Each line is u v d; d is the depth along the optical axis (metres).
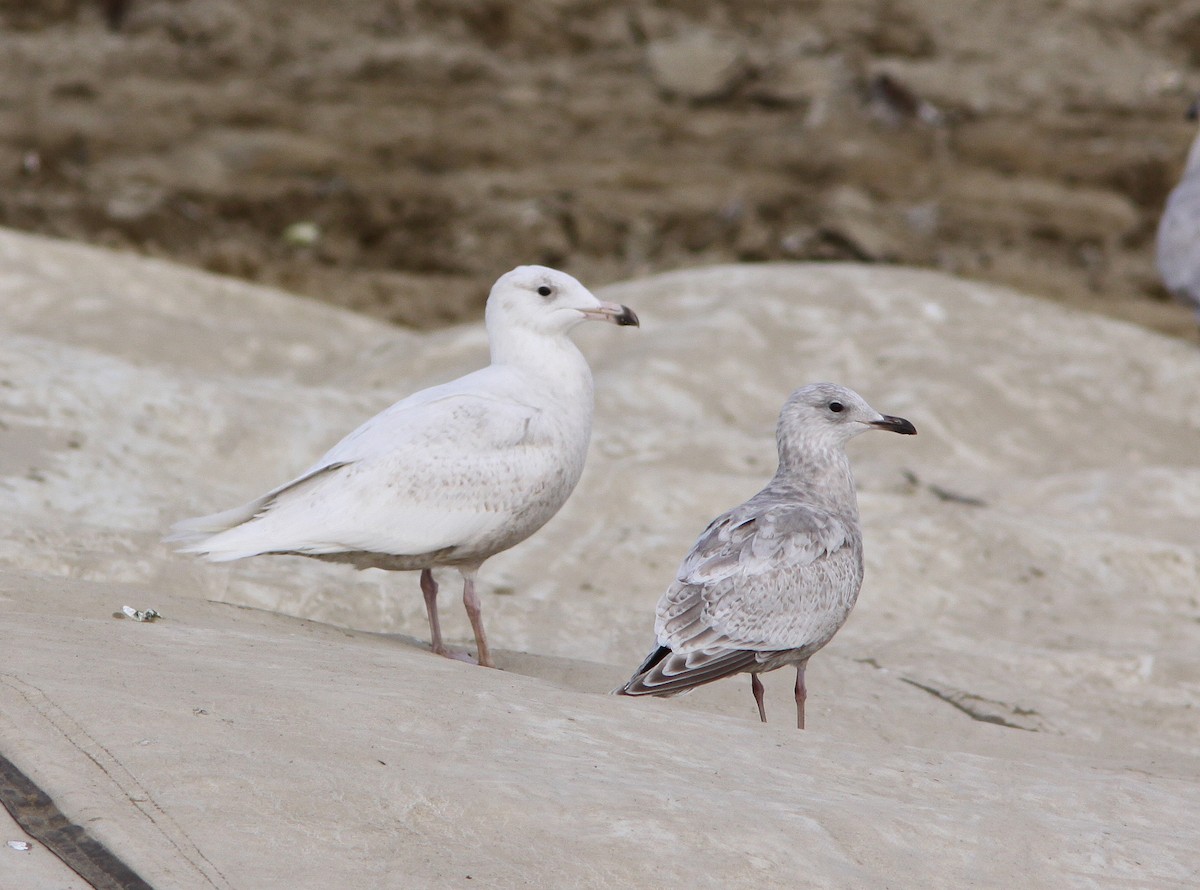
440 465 8.59
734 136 36.88
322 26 41.16
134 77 38.19
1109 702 10.86
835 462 8.99
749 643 7.98
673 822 5.70
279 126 35.72
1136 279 30.25
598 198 32.53
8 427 12.18
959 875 5.79
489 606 11.00
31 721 5.77
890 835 5.99
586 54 41.53
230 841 5.18
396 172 33.66
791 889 5.41
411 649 8.73
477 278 29.30
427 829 5.44
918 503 14.30
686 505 13.79
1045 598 12.93
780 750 6.96
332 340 21.33
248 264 28.69
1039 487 15.65
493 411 8.88
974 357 19.19
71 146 33.75
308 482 8.55
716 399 17.84
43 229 29.33
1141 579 13.54
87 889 4.90
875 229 31.19
